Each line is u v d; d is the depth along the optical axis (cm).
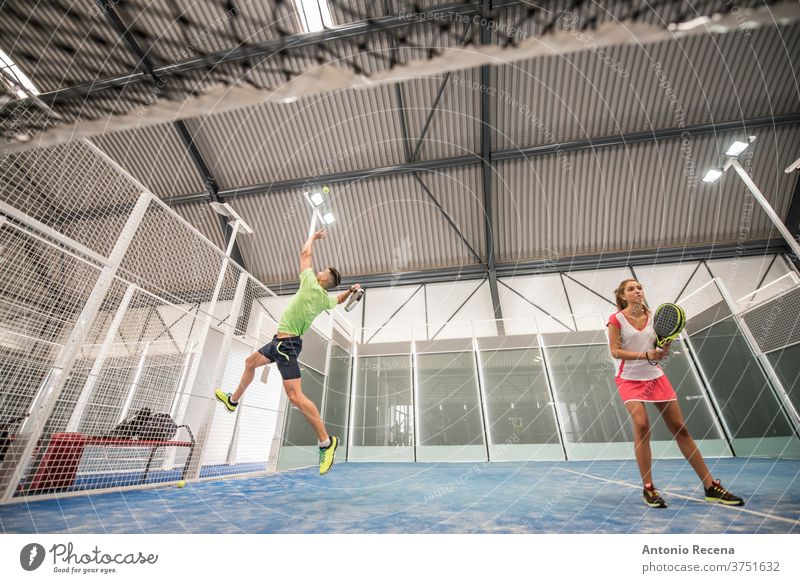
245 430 477
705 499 204
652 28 182
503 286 1069
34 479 245
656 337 202
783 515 166
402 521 176
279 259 1091
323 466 219
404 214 1055
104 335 325
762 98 837
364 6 689
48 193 271
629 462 584
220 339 456
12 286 248
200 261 427
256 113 909
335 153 964
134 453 361
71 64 705
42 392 254
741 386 611
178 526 169
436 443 767
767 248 957
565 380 779
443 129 917
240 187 1001
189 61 689
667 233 989
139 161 961
